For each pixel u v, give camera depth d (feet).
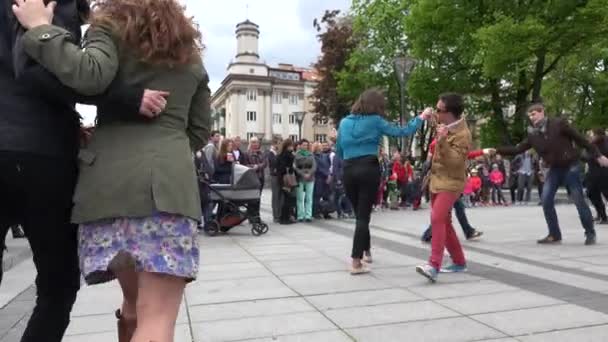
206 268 20.47
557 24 68.28
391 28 108.47
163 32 6.48
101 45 6.29
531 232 30.35
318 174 42.37
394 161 53.57
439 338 11.32
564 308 13.47
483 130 87.35
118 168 6.35
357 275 18.35
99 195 6.31
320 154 43.21
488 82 83.46
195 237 6.73
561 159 24.94
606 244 25.03
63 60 5.93
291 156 39.17
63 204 6.84
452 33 77.41
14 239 28.50
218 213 32.65
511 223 35.65
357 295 15.42
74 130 7.04
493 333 11.57
